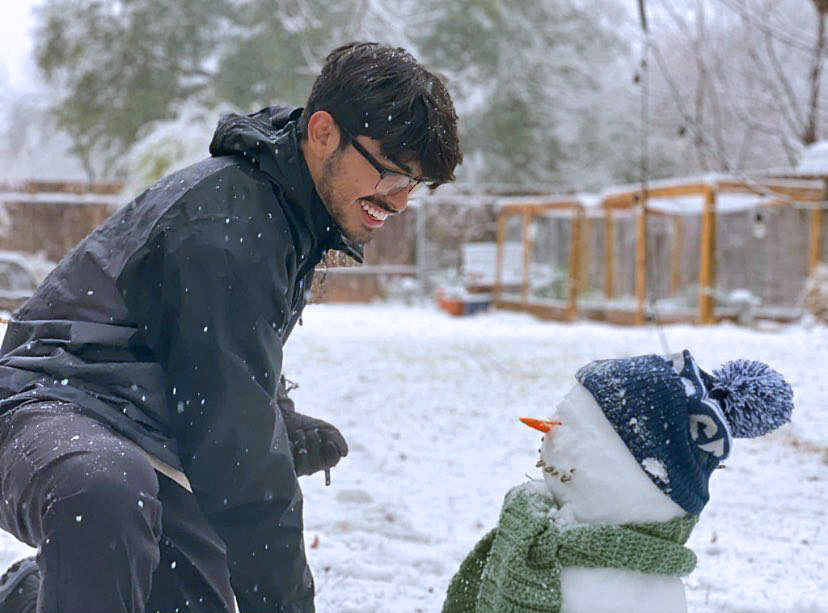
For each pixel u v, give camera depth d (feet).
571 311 73.72
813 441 29.14
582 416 9.32
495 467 25.59
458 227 91.61
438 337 52.85
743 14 44.80
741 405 9.55
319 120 9.21
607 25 119.34
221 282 8.98
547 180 115.65
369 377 38.40
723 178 65.87
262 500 9.14
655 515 9.13
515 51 112.27
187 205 9.20
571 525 9.24
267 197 9.37
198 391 8.98
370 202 9.51
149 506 8.71
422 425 30.50
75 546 8.36
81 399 9.26
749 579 16.83
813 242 68.85
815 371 41.34
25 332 9.78
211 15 108.06
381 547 18.08
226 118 9.96
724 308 70.49
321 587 15.53
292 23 77.46
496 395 35.73
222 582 10.39
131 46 104.83
